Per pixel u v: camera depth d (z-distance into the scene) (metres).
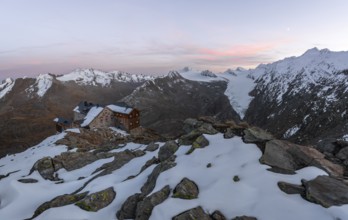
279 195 16.73
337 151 23.00
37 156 50.56
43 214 21.92
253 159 21.08
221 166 21.19
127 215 20.48
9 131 199.62
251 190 17.81
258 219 15.52
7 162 57.66
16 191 30.77
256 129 25.06
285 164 19.66
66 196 25.20
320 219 14.36
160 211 17.70
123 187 24.80
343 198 15.38
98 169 34.16
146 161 31.64
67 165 38.16
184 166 22.83
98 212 21.86
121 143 51.28
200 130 28.78
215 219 16.31
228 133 26.36
